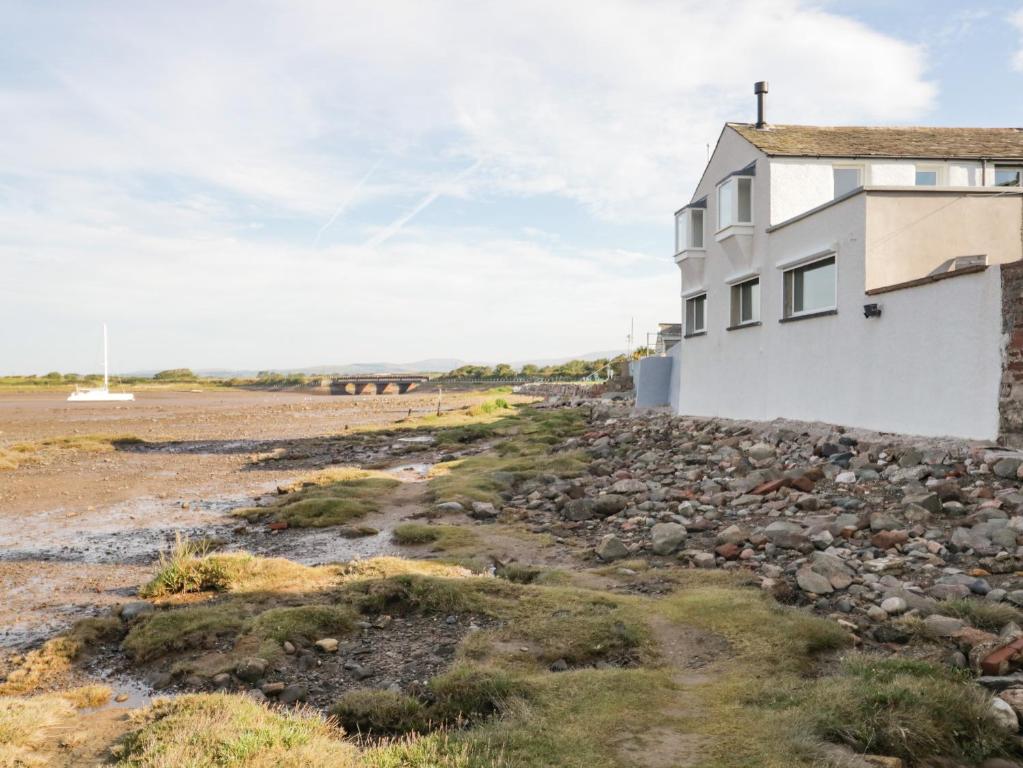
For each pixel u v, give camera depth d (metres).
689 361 23.50
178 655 6.42
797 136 18.92
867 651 5.75
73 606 8.27
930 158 17.69
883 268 14.08
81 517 14.08
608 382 43.88
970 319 11.38
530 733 4.48
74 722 5.17
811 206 17.75
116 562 10.42
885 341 13.49
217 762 4.19
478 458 19.52
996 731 4.36
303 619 6.76
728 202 19.39
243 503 15.35
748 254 18.86
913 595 6.57
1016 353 10.50
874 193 14.03
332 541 11.12
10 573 9.84
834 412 15.15
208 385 154.25
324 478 17.00
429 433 30.59
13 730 4.85
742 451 15.14
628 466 15.95
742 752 4.17
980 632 5.62
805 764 4.02
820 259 15.74
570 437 23.56
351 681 5.73
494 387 95.88
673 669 5.62
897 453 11.60
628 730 4.50
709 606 6.73
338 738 4.70
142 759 4.27
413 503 13.84
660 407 28.98
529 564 9.14
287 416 48.97
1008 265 10.63
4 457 24.02
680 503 11.50
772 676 5.33
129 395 88.31
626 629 6.27
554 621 6.56
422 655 6.14
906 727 4.30
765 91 20.38
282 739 4.46
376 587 7.60
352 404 67.62
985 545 7.77
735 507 11.00
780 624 6.20
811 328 16.00
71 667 6.43
